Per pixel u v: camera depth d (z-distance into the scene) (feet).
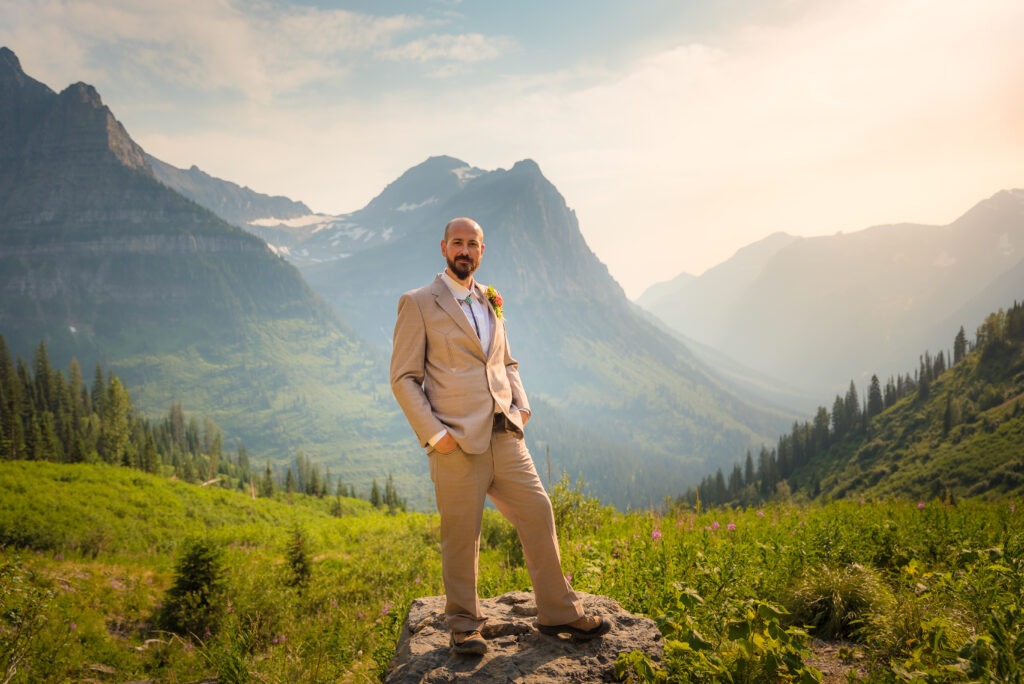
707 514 26.37
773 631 9.49
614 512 26.99
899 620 12.42
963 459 412.16
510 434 10.32
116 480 112.88
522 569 17.38
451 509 10.00
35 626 19.16
